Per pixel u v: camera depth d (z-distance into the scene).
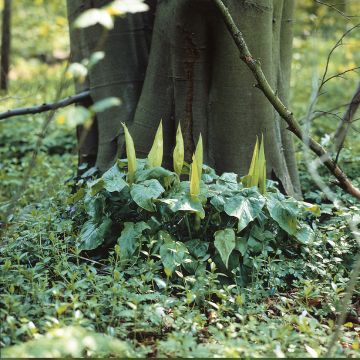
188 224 1.98
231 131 2.28
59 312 1.49
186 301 1.68
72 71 1.46
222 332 1.55
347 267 2.10
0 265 1.90
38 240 2.07
